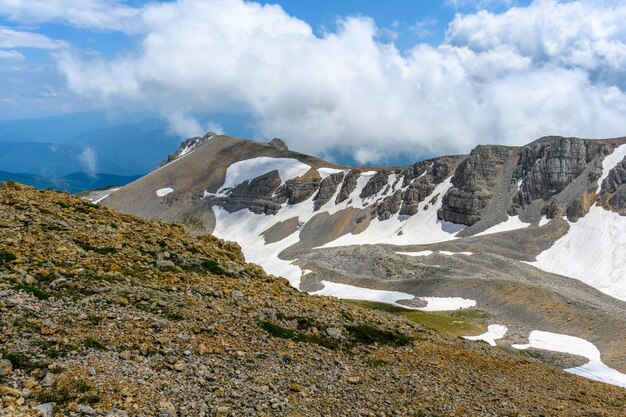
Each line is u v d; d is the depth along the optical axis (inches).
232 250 1469.0
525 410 837.8
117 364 606.2
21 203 1146.7
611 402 1033.5
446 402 792.9
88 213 1264.8
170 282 976.3
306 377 743.1
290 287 1325.0
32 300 715.4
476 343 1385.3
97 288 821.2
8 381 507.8
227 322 861.8
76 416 478.6
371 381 806.5
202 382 623.8
